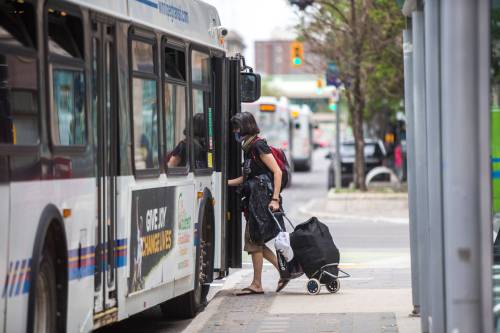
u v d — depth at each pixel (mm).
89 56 20109
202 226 28641
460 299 15805
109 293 21109
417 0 22672
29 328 17047
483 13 15734
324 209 76625
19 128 17031
